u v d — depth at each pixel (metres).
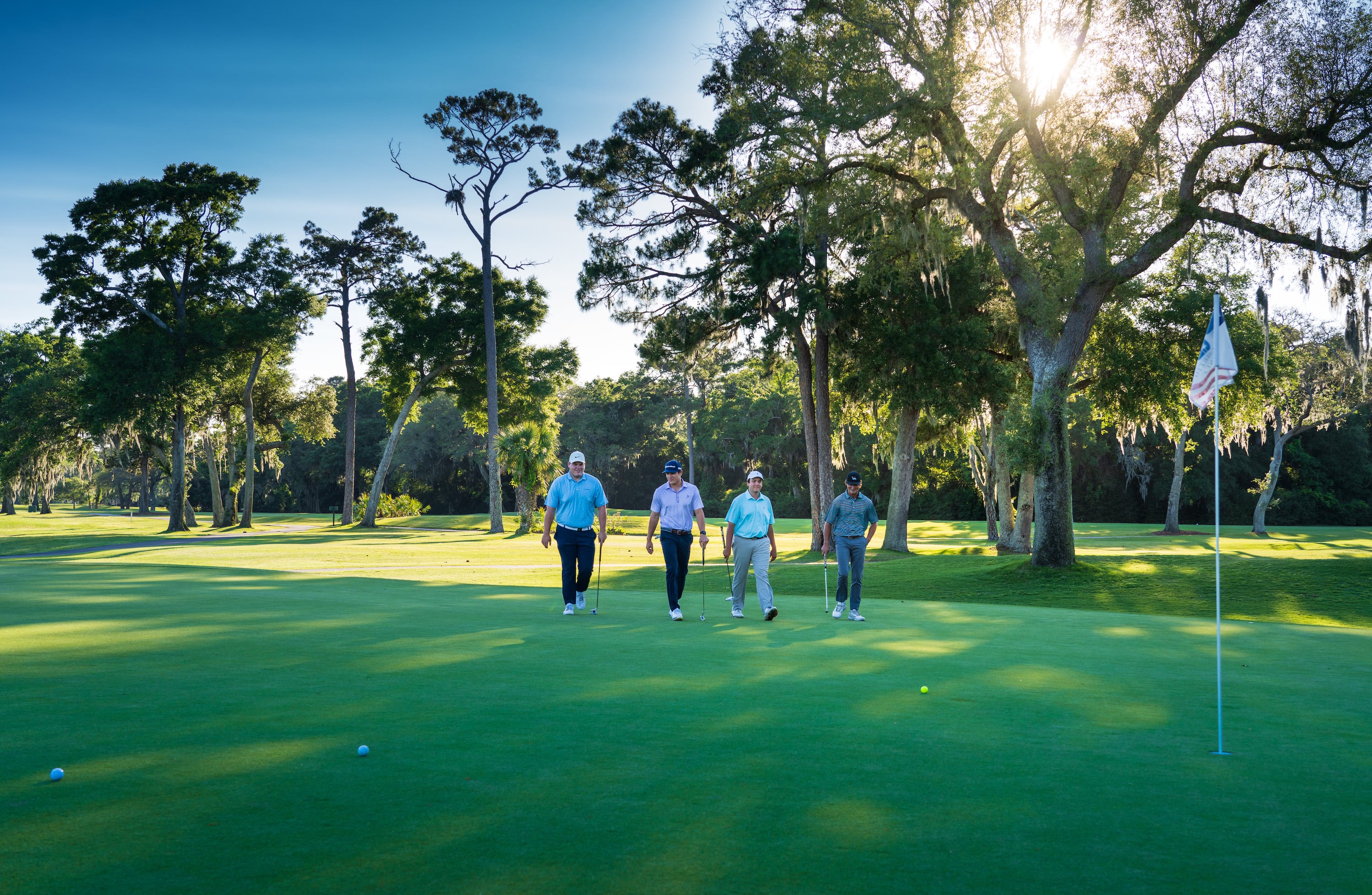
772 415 78.19
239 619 9.27
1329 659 7.47
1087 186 18.84
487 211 50.81
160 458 58.16
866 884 2.68
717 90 26.39
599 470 87.31
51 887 2.58
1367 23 16.30
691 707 5.14
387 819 3.21
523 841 3.00
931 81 18.31
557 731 4.53
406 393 58.72
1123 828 3.21
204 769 3.79
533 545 37.50
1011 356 29.64
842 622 10.05
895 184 21.81
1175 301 26.45
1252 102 17.23
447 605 11.06
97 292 47.59
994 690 5.82
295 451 95.31
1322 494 60.19
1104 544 37.44
